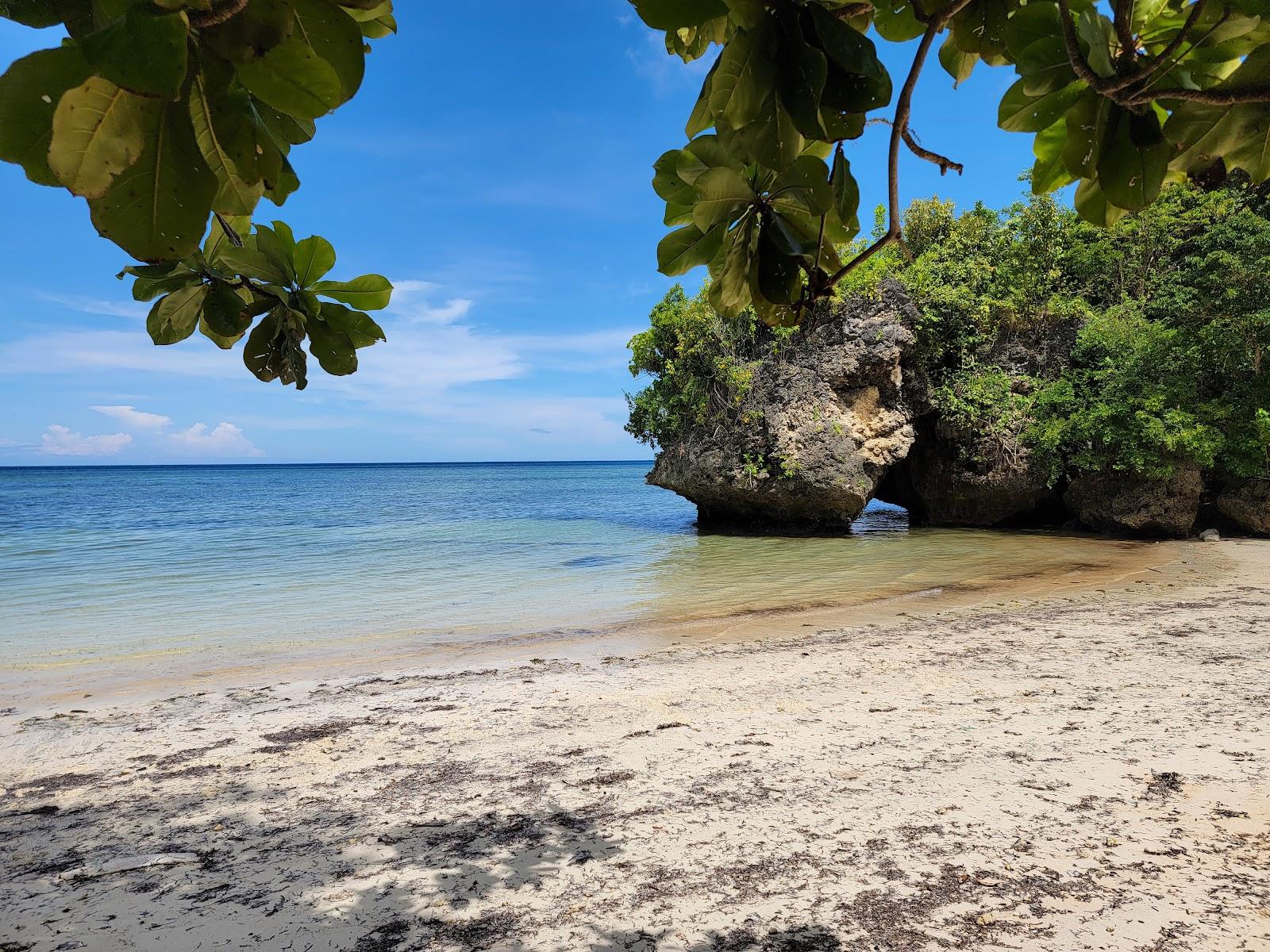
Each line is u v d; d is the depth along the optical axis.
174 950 3.00
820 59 1.00
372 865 3.69
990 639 8.38
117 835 4.23
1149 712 5.27
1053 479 20.12
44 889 3.58
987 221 23.45
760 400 20.09
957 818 3.78
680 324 21.66
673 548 19.61
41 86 0.67
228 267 1.32
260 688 7.71
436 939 3.00
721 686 6.96
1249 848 3.24
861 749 4.94
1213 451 16.78
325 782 4.97
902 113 1.27
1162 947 2.62
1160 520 18.06
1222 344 17.28
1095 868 3.18
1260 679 6.02
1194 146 1.23
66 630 10.81
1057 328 21.42
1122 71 1.20
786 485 19.72
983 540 19.12
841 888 3.20
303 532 26.53
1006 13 1.31
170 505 46.81
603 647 9.16
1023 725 5.20
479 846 3.85
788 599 12.04
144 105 0.69
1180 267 20.59
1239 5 1.09
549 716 6.29
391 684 7.72
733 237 1.35
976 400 20.84
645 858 3.59
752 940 2.86
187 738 6.08
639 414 23.70
